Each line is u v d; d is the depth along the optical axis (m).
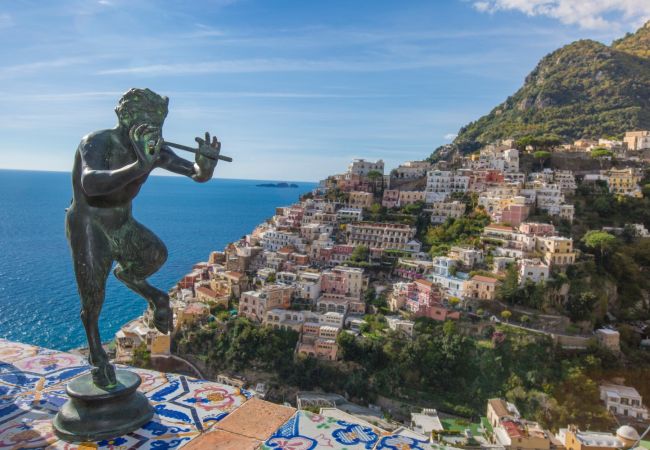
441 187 146.25
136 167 6.10
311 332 90.44
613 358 82.94
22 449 6.44
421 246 123.19
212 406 7.78
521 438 57.31
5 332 95.75
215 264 124.31
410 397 80.00
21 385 8.48
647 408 80.00
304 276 105.06
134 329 89.56
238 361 87.00
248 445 6.67
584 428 73.56
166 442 6.68
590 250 109.00
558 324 88.94
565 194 137.75
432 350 83.88
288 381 83.81
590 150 166.00
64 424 6.73
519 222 120.12
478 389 79.69
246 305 95.94
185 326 93.75
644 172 148.12
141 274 7.24
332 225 136.62
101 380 6.89
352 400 80.94
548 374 80.31
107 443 6.61
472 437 60.88
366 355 84.75
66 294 122.75
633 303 102.00
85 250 6.72
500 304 92.75
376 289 103.75
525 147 172.50
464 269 104.31
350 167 168.38
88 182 6.20
